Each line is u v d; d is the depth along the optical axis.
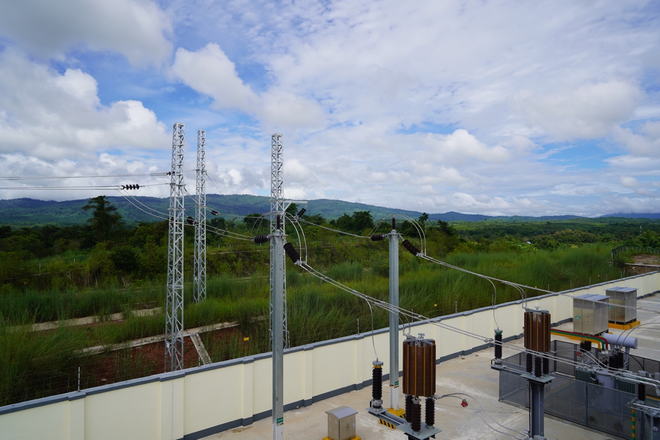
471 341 16.72
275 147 20.75
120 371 13.55
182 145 17.14
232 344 16.19
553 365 11.78
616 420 9.80
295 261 8.30
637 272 38.38
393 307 10.88
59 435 8.26
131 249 35.62
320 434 10.15
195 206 24.78
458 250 48.88
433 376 7.09
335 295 21.36
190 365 15.34
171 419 9.59
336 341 12.66
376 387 8.80
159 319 18.16
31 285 28.86
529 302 19.75
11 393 10.84
